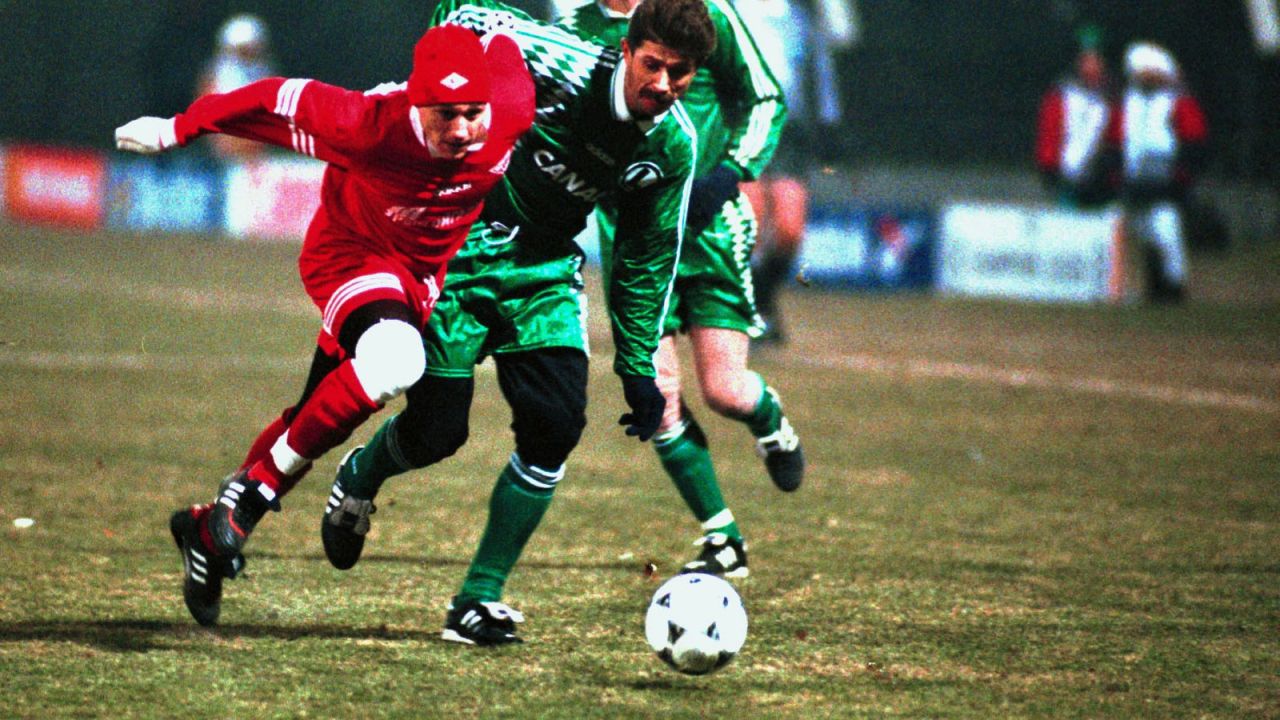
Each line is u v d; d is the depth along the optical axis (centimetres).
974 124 8462
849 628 1350
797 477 1698
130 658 1195
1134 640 1329
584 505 1952
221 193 7638
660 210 1289
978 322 4622
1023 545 1748
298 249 6769
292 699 1098
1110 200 5369
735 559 1580
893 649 1283
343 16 8706
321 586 1470
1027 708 1123
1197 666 1248
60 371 3105
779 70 3688
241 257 6241
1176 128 5284
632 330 1310
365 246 1243
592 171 1277
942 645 1298
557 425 1298
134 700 1086
